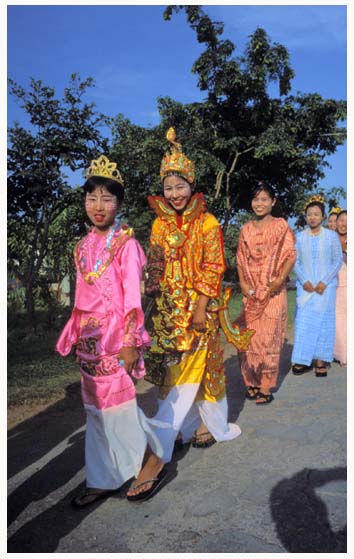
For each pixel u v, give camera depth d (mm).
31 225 8570
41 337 8008
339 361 6270
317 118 16781
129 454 2734
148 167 14203
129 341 2586
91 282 2688
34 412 4324
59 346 2760
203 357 3201
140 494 2721
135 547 2309
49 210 8445
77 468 3195
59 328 8602
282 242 4559
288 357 6625
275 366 4496
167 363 3135
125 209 14922
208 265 3184
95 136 8281
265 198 4578
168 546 2305
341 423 3834
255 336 4527
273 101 17094
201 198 3293
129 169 13938
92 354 2678
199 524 2475
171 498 2762
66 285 12273
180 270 3221
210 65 15898
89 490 2725
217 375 3391
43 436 3771
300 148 17375
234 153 17125
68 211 9094
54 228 9414
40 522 2553
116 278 2668
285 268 4520
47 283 9180
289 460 3180
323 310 5488
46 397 4668
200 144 16453
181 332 3129
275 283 4477
